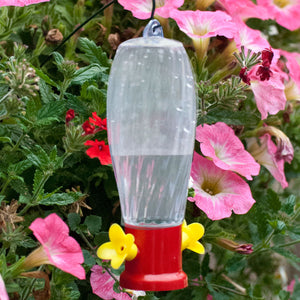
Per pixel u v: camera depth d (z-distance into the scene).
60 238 1.06
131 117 1.05
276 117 1.50
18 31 1.42
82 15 1.47
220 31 1.33
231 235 1.35
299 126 1.70
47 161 1.16
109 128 1.07
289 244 1.45
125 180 1.06
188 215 1.37
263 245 1.42
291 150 1.46
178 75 1.06
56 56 1.25
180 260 1.07
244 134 1.48
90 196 1.38
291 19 1.56
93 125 1.16
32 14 1.43
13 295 1.16
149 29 1.08
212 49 1.51
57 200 1.17
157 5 1.37
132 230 1.06
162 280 1.05
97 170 1.33
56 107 1.19
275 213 1.43
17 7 1.33
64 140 1.17
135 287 1.05
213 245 1.49
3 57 1.35
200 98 1.29
